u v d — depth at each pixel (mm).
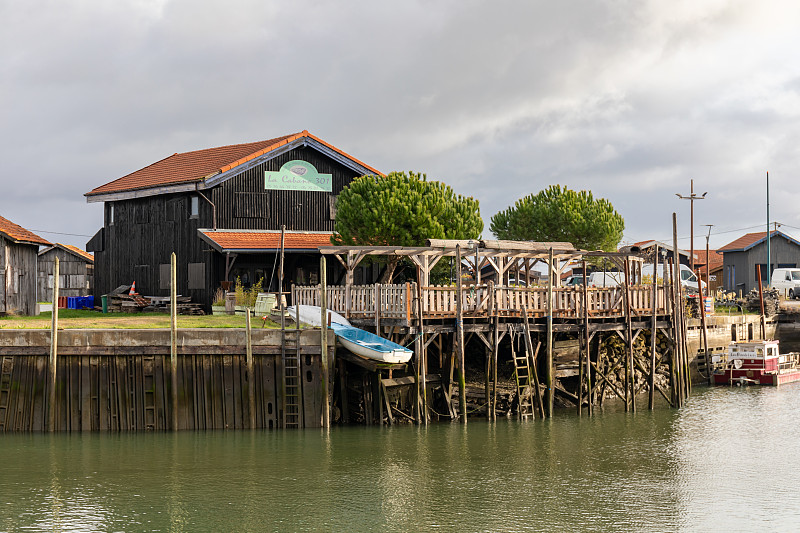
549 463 26000
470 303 32062
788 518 20953
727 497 22641
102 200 50500
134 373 28062
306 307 33562
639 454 27375
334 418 30078
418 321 30203
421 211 39875
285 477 23875
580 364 33812
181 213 46406
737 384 44875
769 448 28391
